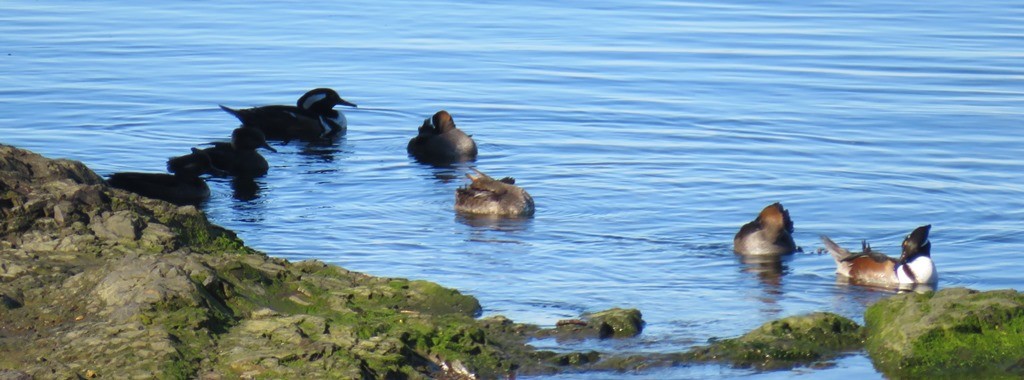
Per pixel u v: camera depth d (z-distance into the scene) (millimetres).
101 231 33406
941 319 29047
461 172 51375
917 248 36375
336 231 41656
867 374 28125
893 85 67500
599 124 59469
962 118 59750
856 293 35094
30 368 25391
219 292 29734
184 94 66438
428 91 67812
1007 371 28031
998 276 36625
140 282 28969
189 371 25594
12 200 34031
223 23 87312
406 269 36906
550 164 52094
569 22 87750
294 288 31281
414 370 26844
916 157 52344
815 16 90500
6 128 57406
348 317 29344
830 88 66875
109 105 62938
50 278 30031
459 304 32125
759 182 48438
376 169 52344
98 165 51938
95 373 25297
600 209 44719
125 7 93750
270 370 25797
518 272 36656
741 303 33875
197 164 50656
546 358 28328
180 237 34562
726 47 78688
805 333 29906
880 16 90500
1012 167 50500
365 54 77250
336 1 97375
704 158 52562
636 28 85375
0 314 27984
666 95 65438
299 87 69125
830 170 50250
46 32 82125
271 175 51219
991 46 78625
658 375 27766
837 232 42000
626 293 34625
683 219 43375
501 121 60625
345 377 25562
